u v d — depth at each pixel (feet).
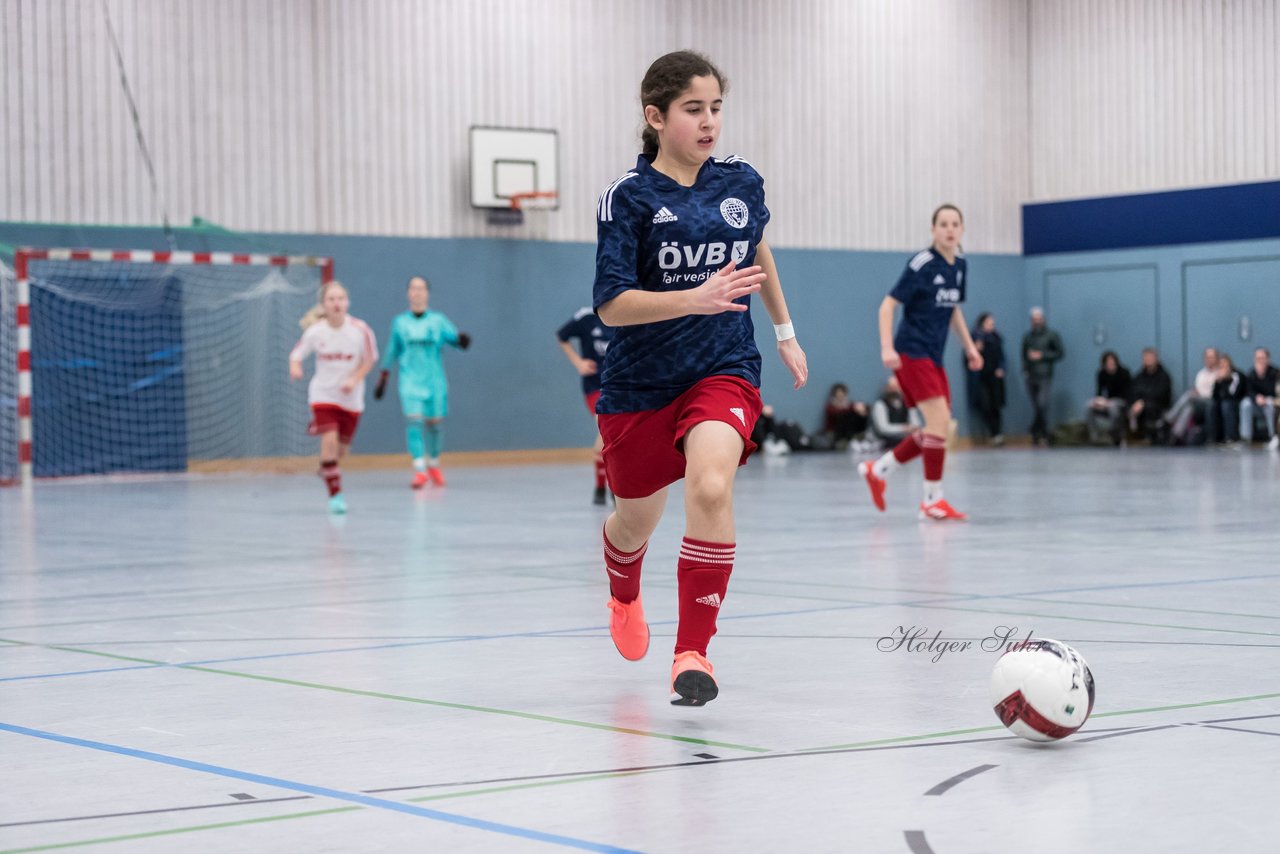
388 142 86.22
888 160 102.53
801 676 18.11
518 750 14.19
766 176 97.60
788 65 98.22
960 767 13.08
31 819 11.84
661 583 28.94
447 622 23.76
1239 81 97.25
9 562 35.01
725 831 11.13
